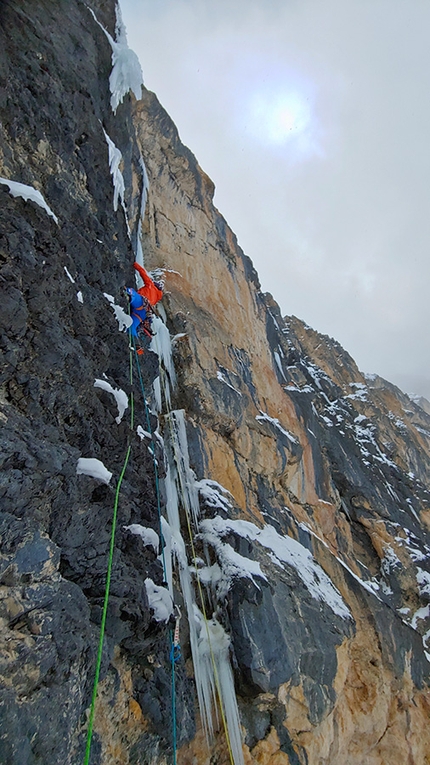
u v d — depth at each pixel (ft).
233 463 28.68
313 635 22.90
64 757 9.39
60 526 11.60
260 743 19.06
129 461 16.49
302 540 30.83
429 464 74.18
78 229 18.29
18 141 16.31
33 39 19.30
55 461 11.24
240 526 24.82
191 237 38.04
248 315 41.81
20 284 12.03
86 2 25.88
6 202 13.08
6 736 8.18
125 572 13.57
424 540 45.16
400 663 29.81
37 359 12.28
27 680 8.96
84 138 20.59
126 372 18.19
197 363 28.96
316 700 21.30
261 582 21.97
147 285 22.70
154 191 35.53
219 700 18.63
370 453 51.62
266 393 37.40
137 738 13.02
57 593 10.21
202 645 19.19
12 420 10.81
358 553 40.65
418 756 27.43
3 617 9.02
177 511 22.00
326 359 71.82
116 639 12.57
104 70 24.43
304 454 38.63
